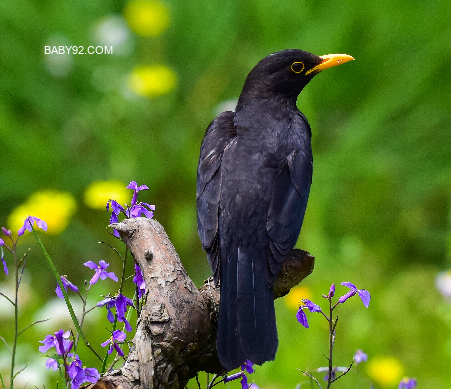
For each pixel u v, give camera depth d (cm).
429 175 1315
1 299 1039
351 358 992
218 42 1391
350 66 1386
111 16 1402
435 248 1266
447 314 1079
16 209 1273
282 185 701
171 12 1396
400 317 1111
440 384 1013
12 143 1278
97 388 532
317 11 1432
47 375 867
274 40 1416
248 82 833
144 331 549
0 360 883
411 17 1412
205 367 601
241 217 674
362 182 1292
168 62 1385
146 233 579
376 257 1240
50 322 962
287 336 1005
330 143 1360
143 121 1298
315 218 1212
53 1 1396
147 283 564
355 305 1086
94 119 1309
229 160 719
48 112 1327
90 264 562
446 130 1346
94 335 955
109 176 1282
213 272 653
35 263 1191
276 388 931
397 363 942
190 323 554
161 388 546
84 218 1227
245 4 1421
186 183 1262
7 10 1374
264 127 761
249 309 625
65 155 1294
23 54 1356
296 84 827
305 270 677
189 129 1312
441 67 1377
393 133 1350
